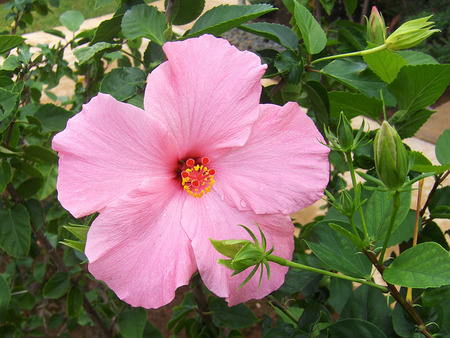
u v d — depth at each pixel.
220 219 0.27
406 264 0.25
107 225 0.24
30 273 0.79
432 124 1.03
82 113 0.25
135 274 0.25
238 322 0.48
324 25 0.56
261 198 0.27
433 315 0.29
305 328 0.36
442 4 1.40
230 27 0.31
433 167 0.30
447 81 0.32
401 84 0.34
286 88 0.43
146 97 0.26
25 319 0.67
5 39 0.35
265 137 0.27
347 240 0.29
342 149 0.26
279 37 0.36
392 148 0.22
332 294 0.39
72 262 0.50
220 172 0.28
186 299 0.52
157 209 0.26
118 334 0.64
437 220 0.81
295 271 0.37
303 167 0.26
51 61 0.55
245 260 0.23
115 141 0.25
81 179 0.24
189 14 0.36
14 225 0.44
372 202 0.27
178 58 0.25
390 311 0.32
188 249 0.26
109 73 0.32
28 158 0.45
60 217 0.55
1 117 0.35
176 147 0.27
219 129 0.26
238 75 0.26
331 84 0.52
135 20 0.32
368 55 0.36
